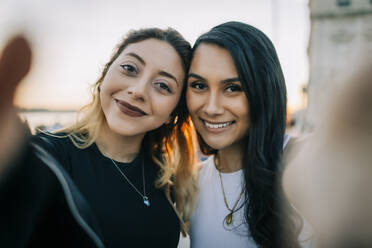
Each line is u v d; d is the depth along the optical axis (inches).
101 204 51.9
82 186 51.6
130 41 57.9
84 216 37.6
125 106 54.5
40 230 32.6
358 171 22.9
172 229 60.1
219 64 57.2
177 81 58.8
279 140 61.7
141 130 56.4
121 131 54.3
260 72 59.2
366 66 20.3
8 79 23.9
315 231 26.9
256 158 60.7
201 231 65.6
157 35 58.1
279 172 57.8
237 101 58.7
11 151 28.4
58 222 34.5
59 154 51.8
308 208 28.1
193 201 68.5
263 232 57.4
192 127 75.2
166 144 73.1
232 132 61.6
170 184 68.0
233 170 67.6
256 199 59.6
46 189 32.6
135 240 53.5
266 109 60.6
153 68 55.4
